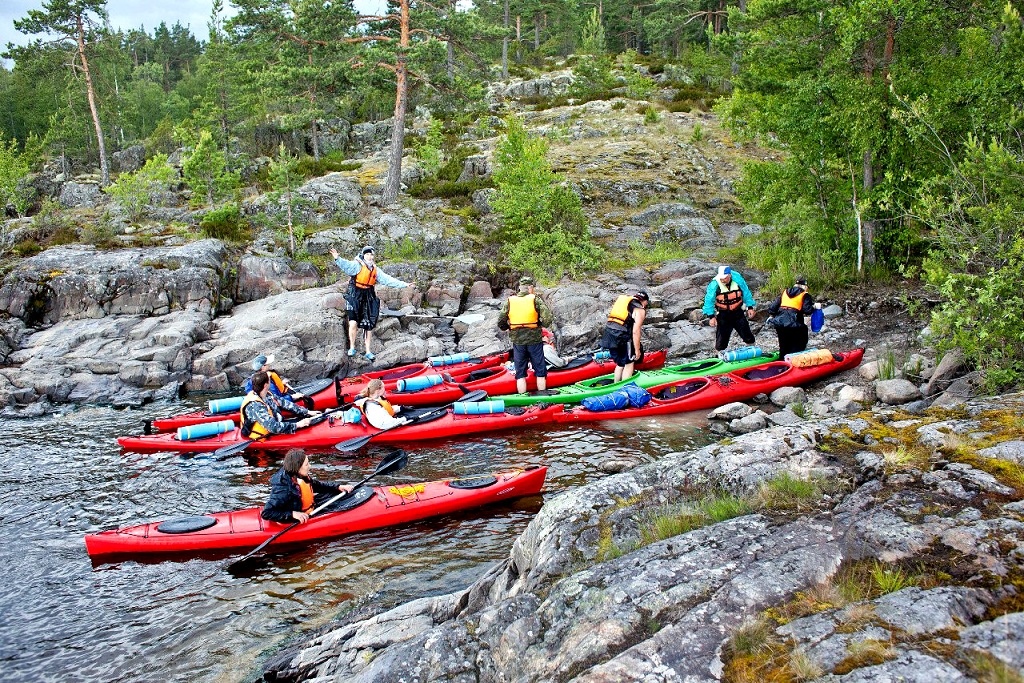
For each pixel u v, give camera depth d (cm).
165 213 2062
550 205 1748
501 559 635
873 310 1318
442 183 2319
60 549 692
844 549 390
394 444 990
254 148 2969
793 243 1616
